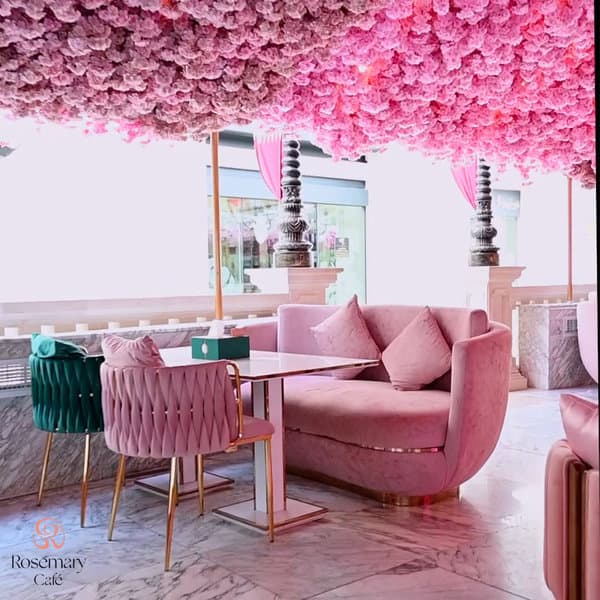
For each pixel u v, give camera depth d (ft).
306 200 33.81
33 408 13.89
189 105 13.97
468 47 13.46
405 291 36.29
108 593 10.32
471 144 19.85
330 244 35.73
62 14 10.12
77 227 24.35
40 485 14.94
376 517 13.42
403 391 15.12
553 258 38.65
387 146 20.76
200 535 12.64
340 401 14.57
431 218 35.65
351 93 15.75
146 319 19.29
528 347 27.55
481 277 26.94
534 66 14.93
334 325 17.10
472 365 13.25
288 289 21.85
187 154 27.43
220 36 11.69
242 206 31.30
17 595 10.32
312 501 14.46
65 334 16.07
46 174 23.48
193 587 10.45
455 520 13.15
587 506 6.63
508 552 11.55
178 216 27.20
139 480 15.85
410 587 10.28
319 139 18.67
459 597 9.91
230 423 11.60
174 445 11.07
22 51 11.23
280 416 13.47
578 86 16.21
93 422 13.06
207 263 28.30
